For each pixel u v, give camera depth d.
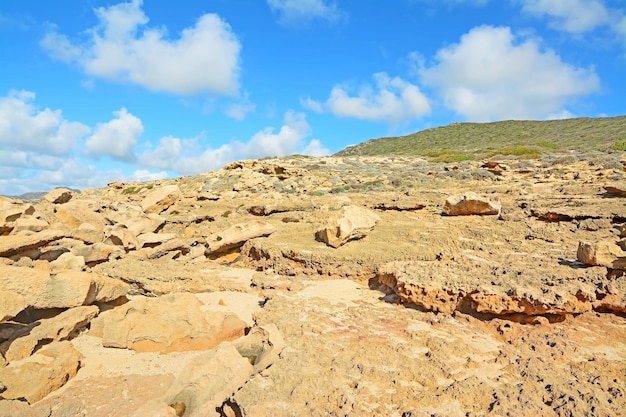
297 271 13.23
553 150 44.47
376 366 6.73
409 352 7.30
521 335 7.89
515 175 30.14
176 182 43.81
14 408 6.11
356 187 31.89
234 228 16.28
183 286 12.60
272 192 32.16
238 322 9.14
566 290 8.32
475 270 10.22
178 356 8.40
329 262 12.92
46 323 8.47
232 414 5.91
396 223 16.55
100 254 14.82
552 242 13.52
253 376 6.77
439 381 6.32
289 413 5.54
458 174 31.81
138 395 7.06
